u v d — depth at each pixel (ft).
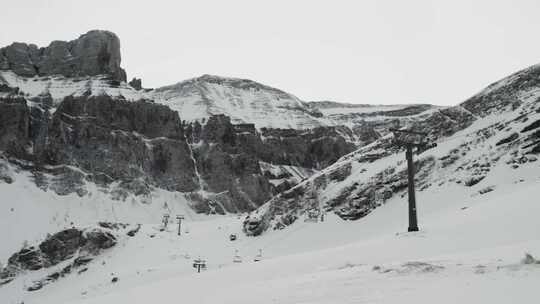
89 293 190.39
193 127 557.74
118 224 291.58
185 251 236.63
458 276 47.24
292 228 240.53
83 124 458.09
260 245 232.32
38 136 450.71
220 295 58.34
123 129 474.90
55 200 390.01
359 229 206.49
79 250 249.34
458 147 226.99
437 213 179.01
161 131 496.23
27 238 305.94
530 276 43.16
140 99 506.07
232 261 210.18
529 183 170.19
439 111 275.18
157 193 447.83
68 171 420.77
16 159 416.26
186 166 487.20
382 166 248.32
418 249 83.30
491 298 38.45
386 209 213.05
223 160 508.94
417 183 218.59
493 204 118.21
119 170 442.50
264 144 586.04
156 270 201.05
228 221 304.09
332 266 78.84
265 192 507.30
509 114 234.58
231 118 609.83
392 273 52.42
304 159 600.80
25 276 243.40
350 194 239.91
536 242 61.72
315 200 255.70
